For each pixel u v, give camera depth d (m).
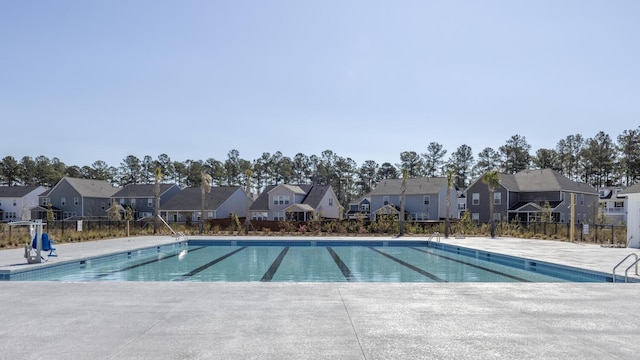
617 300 8.32
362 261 19.67
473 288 9.52
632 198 22.88
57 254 17.72
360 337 5.85
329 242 28.23
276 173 88.69
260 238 29.20
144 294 8.67
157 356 5.07
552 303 8.01
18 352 5.20
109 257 18.91
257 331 6.11
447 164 86.44
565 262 15.29
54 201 61.38
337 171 89.69
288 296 8.54
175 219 57.62
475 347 5.45
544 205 47.94
